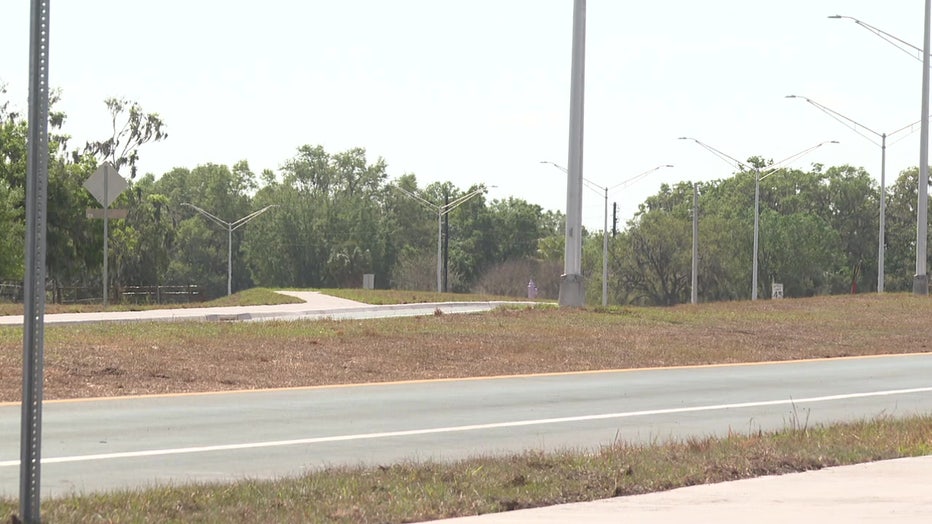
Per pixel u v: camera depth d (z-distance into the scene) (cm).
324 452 1998
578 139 5428
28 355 1255
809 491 1553
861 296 7275
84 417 2394
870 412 2666
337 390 2945
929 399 2936
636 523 1323
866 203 18300
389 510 1396
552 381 3244
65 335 3800
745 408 2719
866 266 18375
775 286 12675
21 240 10006
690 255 15988
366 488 1543
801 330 5009
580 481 1596
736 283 16275
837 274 18112
